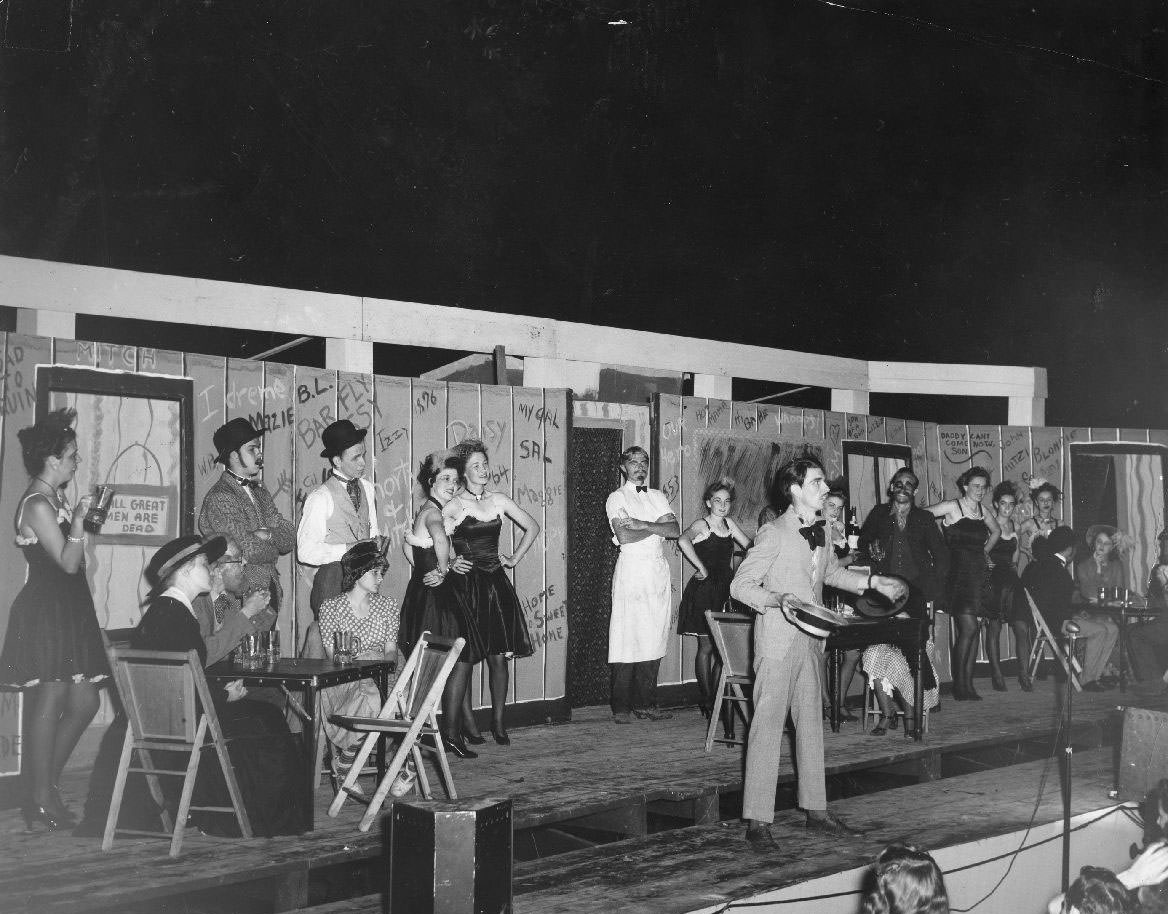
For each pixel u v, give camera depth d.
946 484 11.80
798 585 6.04
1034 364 14.62
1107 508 11.92
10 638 5.68
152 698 5.39
